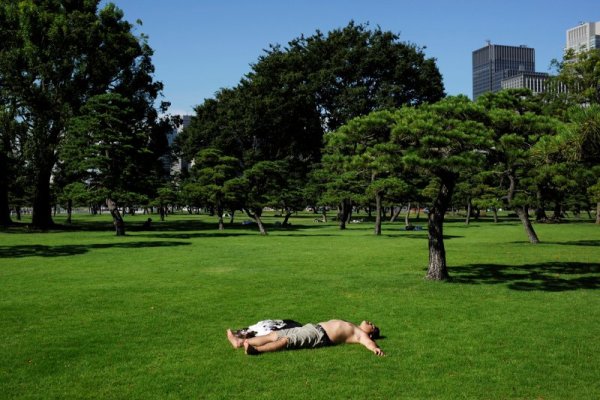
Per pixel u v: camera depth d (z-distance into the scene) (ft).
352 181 149.79
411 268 64.85
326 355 27.30
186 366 25.71
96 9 177.68
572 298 43.70
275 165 154.71
